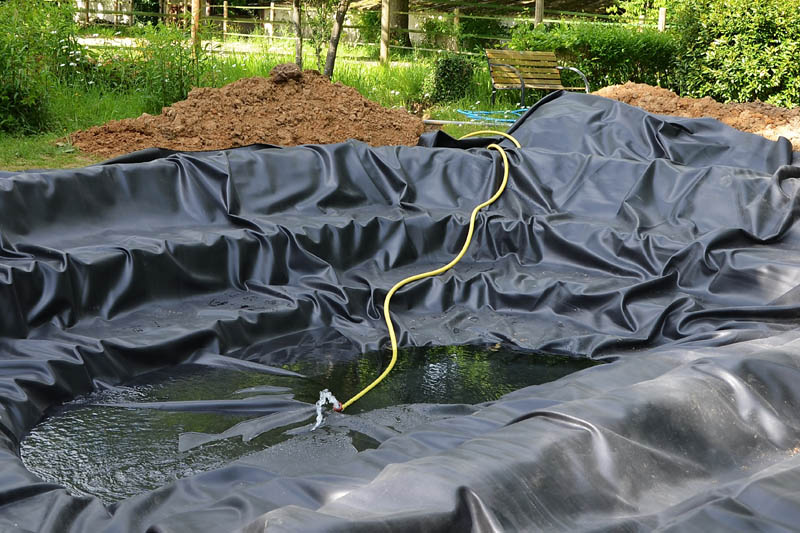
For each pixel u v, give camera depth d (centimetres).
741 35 1074
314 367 409
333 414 352
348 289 473
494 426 280
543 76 1141
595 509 188
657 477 201
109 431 331
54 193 454
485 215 544
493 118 979
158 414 347
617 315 455
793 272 438
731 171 517
